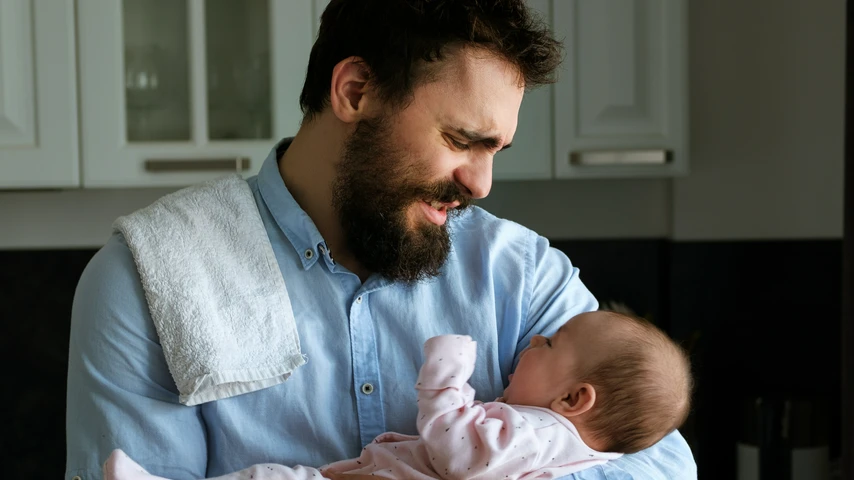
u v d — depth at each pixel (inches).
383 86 47.4
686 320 99.7
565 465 49.1
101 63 87.5
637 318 54.4
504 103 47.2
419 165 47.6
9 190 100.0
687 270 99.5
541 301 54.4
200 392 46.3
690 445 94.3
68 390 47.9
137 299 46.9
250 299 47.9
